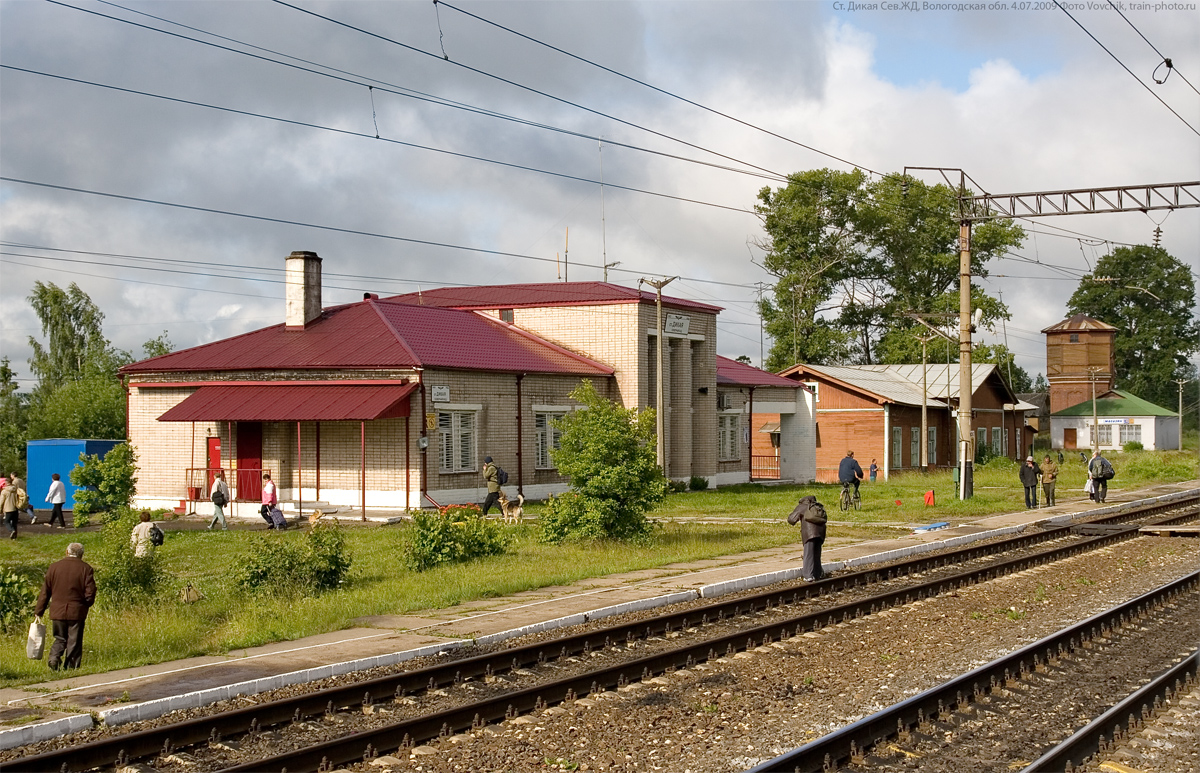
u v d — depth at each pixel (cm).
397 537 2622
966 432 3475
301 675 1126
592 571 1897
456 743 922
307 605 1552
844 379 5378
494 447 3469
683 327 4216
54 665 1172
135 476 3638
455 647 1288
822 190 6975
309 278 3672
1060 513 3228
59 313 6456
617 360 3928
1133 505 3562
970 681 1054
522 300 4122
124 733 939
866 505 3403
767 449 5753
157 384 3597
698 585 1731
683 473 4216
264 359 3441
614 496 2291
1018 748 905
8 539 2786
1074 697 1072
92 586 1195
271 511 2908
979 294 6994
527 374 3594
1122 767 841
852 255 7181
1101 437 8562
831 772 837
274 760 827
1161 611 1584
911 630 1438
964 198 3294
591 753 897
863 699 1066
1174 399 9544
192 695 1028
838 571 1992
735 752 901
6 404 6256
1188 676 1119
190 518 3303
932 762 870
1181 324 9725
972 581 1878
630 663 1142
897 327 7262
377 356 3244
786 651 1301
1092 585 1861
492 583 1744
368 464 3238
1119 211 2995
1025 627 1462
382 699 1059
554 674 1180
